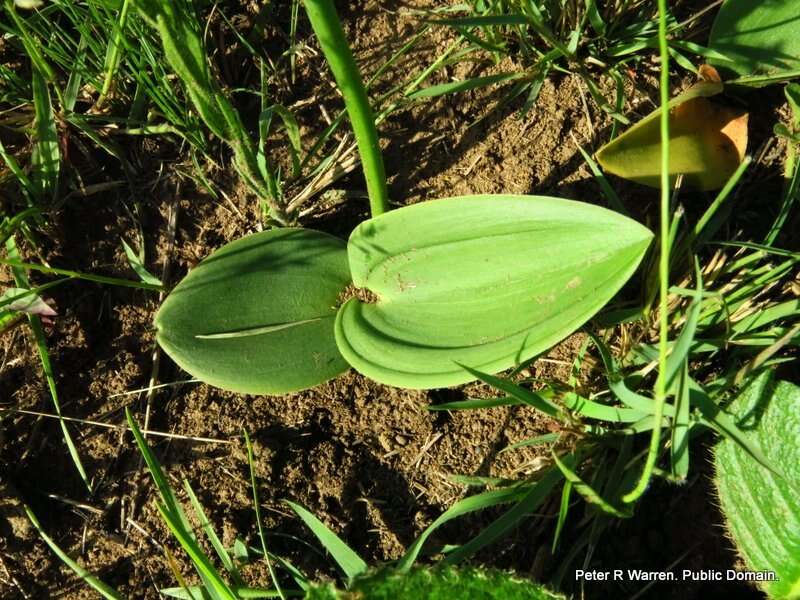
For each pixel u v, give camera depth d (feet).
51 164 1.08
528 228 0.85
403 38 1.14
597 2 1.10
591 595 0.94
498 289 0.87
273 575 0.88
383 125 1.11
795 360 0.96
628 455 0.91
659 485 0.95
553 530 0.95
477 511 0.97
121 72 1.11
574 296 0.83
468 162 1.09
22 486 1.02
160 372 1.05
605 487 0.91
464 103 1.11
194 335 0.92
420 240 0.91
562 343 1.01
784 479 0.84
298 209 1.08
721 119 0.99
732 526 0.87
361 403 1.02
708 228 0.99
